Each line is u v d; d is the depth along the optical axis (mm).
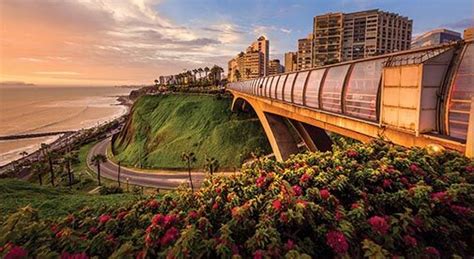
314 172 5516
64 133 125375
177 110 79438
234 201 4793
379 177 5238
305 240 3938
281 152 25234
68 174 53156
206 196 5383
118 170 56438
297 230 4047
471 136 5930
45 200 16688
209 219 4605
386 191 5086
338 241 3705
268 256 3473
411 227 4117
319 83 13828
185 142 62562
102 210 5691
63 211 14031
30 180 58938
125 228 4797
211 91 93750
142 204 5512
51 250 4070
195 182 46344
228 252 3576
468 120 6430
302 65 117688
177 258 3498
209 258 3695
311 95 14609
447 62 7195
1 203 15875
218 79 135625
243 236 4059
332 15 100750
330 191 5031
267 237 3688
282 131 26875
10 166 74562
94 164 61562
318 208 4160
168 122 77000
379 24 95000
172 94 98062
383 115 8852
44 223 4633
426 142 7145
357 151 6480
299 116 17234
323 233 3932
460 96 6691
